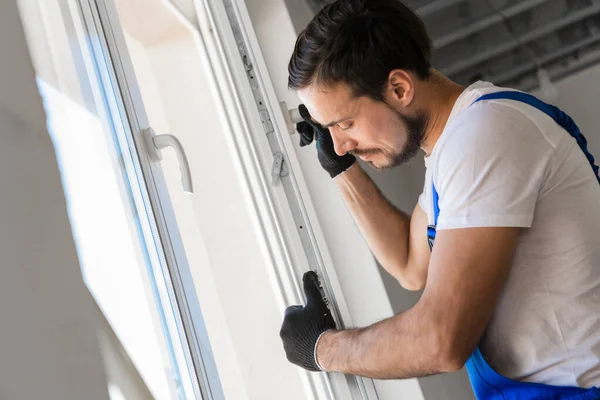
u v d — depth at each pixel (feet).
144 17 5.31
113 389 2.44
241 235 5.61
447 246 3.09
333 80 3.36
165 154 5.70
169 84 5.73
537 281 3.20
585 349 3.17
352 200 4.72
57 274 2.23
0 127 2.18
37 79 2.60
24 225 2.12
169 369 3.23
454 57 6.86
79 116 3.01
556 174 3.14
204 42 5.47
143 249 3.40
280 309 5.19
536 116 3.18
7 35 2.44
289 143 4.72
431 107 3.51
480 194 3.04
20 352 1.89
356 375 3.84
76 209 2.66
